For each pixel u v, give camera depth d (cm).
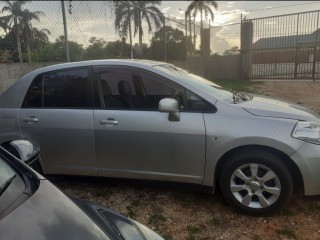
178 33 1744
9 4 878
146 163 409
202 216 388
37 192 231
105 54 1184
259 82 1788
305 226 365
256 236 349
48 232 198
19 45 893
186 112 392
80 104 432
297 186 382
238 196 385
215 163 384
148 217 390
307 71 1748
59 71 447
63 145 436
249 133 368
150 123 398
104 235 206
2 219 203
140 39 1405
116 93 422
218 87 450
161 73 412
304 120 377
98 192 454
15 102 458
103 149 420
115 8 1234
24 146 288
